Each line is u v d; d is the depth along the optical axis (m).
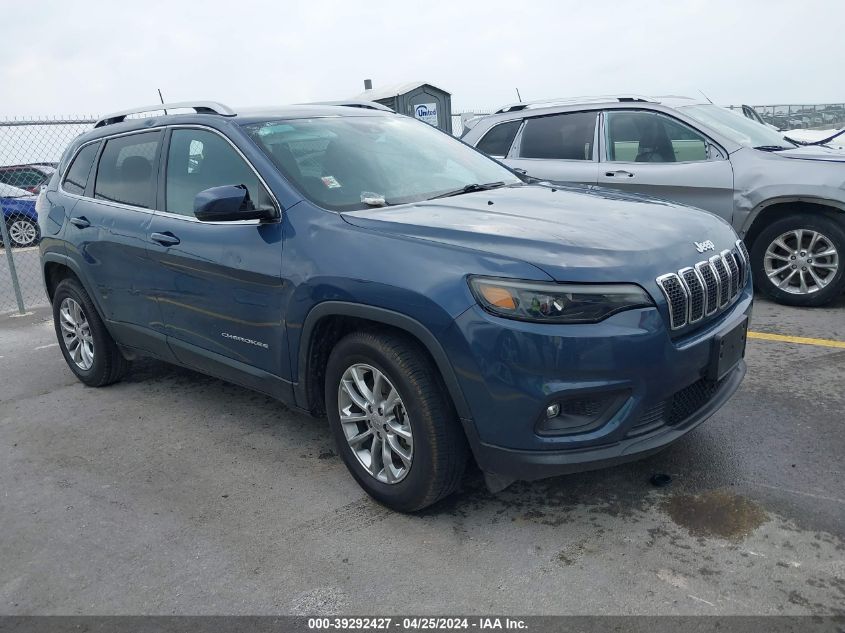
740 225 6.30
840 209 5.86
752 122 7.12
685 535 2.97
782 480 3.35
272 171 3.60
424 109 15.98
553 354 2.70
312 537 3.15
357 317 3.16
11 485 3.83
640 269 2.84
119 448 4.19
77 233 4.80
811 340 5.30
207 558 3.04
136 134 4.54
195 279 3.92
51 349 6.39
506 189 4.01
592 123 7.05
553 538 3.02
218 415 4.59
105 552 3.15
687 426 3.05
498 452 2.87
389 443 3.20
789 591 2.59
